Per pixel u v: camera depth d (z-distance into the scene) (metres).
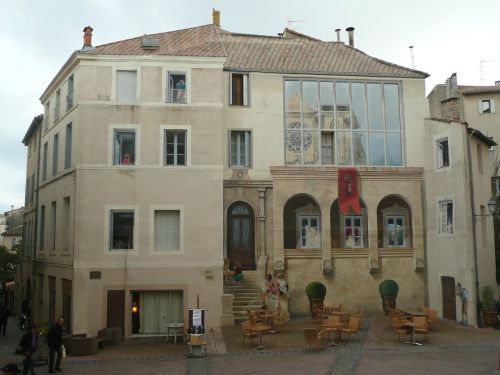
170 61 24.81
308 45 29.98
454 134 24.56
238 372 14.89
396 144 27.23
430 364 15.20
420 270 26.25
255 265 26.06
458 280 23.73
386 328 21.38
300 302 25.39
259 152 26.39
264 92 26.80
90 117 24.20
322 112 26.95
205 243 23.77
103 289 23.19
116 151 24.27
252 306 23.80
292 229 26.78
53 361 16.25
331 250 25.84
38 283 30.50
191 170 24.14
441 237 25.16
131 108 24.38
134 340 22.42
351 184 26.09
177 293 23.77
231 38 30.05
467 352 17.08
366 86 27.39
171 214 24.16
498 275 25.84
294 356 16.92
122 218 23.92
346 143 26.88
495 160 34.62
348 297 25.72
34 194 33.88
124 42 26.48
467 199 23.59
